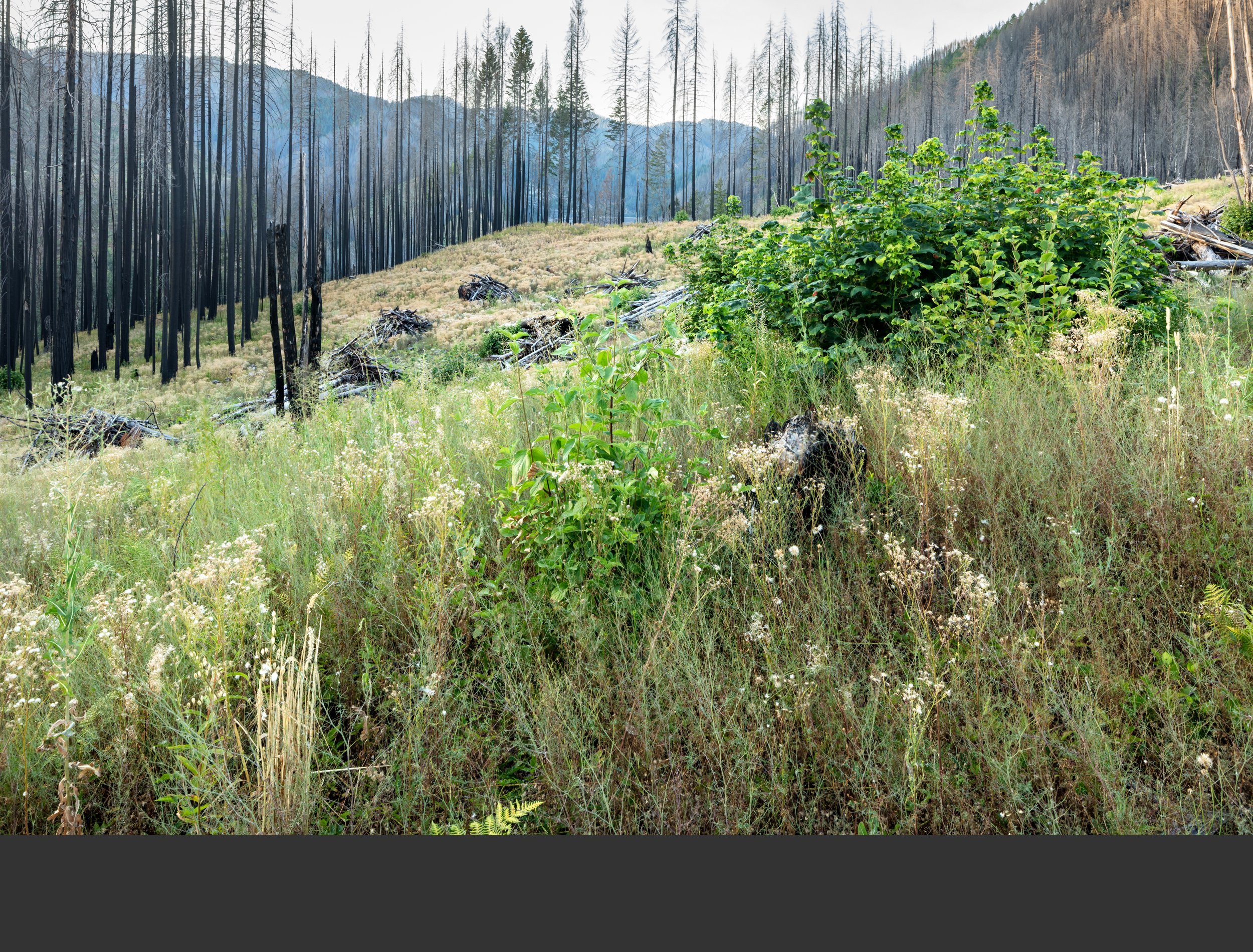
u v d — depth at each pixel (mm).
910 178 5785
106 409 9500
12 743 2217
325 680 2654
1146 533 3014
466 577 2834
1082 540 2969
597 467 2891
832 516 3439
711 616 2836
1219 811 1932
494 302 32344
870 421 4062
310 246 42812
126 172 32531
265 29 38594
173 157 31406
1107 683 2303
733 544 2961
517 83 69250
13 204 26203
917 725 2076
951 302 5016
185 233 31750
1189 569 2758
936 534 3205
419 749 2215
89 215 33750
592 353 4000
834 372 5004
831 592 2842
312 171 50281
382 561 3092
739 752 2186
